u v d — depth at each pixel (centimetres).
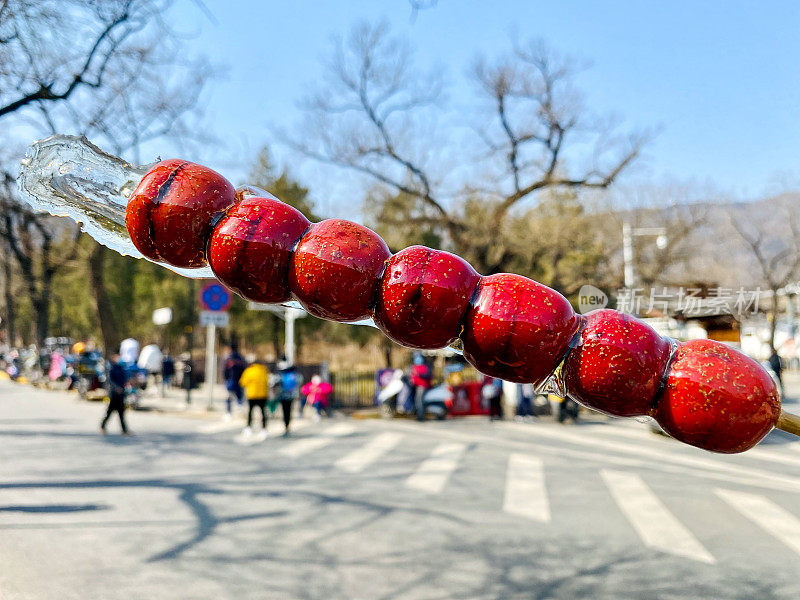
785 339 4194
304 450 1145
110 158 107
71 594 472
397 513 712
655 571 538
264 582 505
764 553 587
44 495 766
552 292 93
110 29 995
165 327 3800
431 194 2317
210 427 1488
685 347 90
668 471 979
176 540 604
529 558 570
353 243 96
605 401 90
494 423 1694
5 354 4025
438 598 481
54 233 1802
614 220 2730
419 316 93
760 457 1118
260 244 96
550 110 2158
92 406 1980
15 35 933
